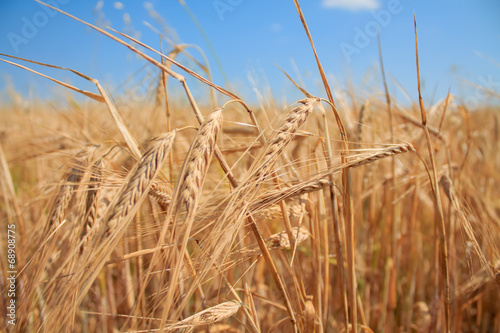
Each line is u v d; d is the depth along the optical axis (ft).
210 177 1.29
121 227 0.73
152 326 1.05
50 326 0.78
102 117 2.14
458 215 1.18
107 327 1.63
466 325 1.98
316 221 1.10
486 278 1.32
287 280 1.60
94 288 1.63
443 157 1.97
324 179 0.97
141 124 1.69
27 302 0.92
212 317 0.94
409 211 1.91
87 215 0.96
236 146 1.24
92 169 0.99
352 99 1.85
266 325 1.54
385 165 1.89
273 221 1.58
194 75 0.89
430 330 1.47
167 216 0.75
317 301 1.11
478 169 2.48
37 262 0.97
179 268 0.73
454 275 1.52
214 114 0.84
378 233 1.97
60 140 1.78
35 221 1.53
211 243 0.82
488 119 3.06
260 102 1.53
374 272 1.83
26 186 2.07
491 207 1.84
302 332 1.07
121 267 1.75
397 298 1.87
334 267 1.77
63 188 1.02
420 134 1.57
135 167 0.83
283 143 0.86
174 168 1.23
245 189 0.86
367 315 1.61
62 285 0.82
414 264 1.90
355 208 1.65
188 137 1.71
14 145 2.12
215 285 1.41
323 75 0.99
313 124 1.61
